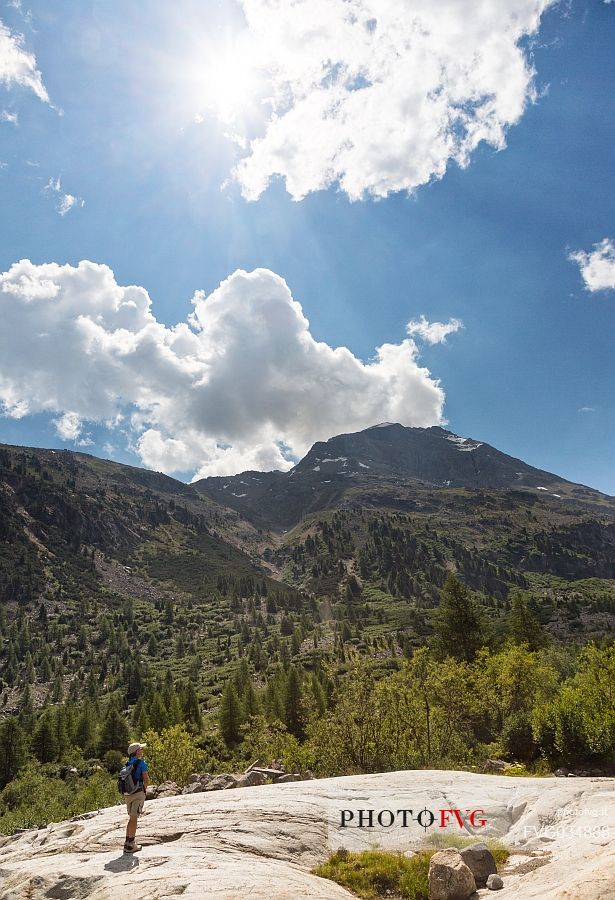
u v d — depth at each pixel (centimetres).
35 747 9744
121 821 1614
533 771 2966
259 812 1559
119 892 973
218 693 15525
